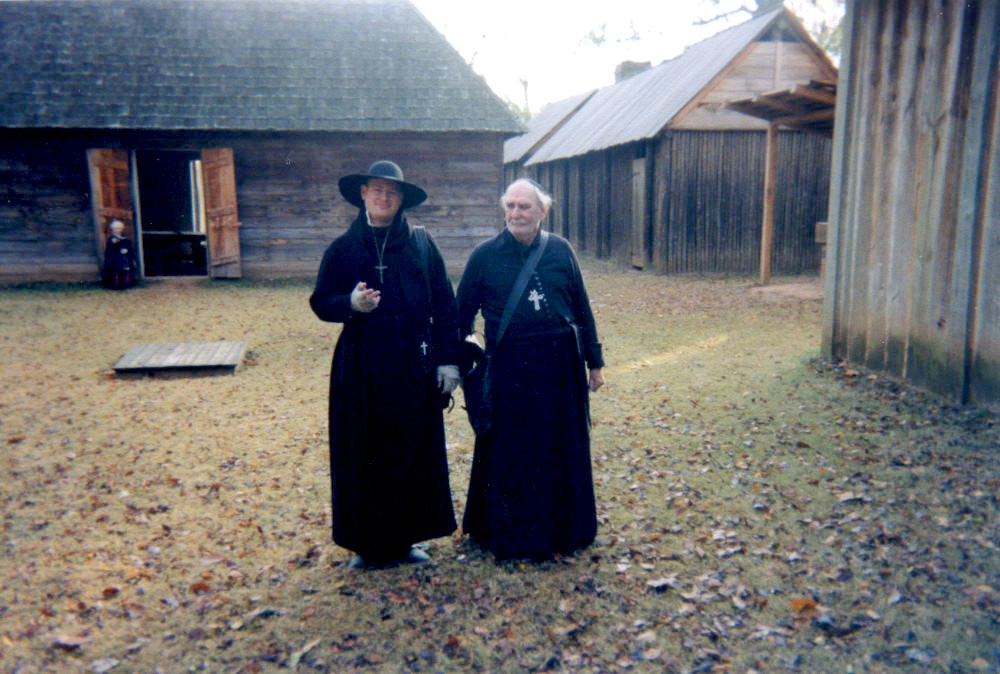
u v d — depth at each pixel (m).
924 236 5.67
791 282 13.23
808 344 7.89
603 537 3.87
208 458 5.08
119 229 13.45
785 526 3.88
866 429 5.11
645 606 3.23
